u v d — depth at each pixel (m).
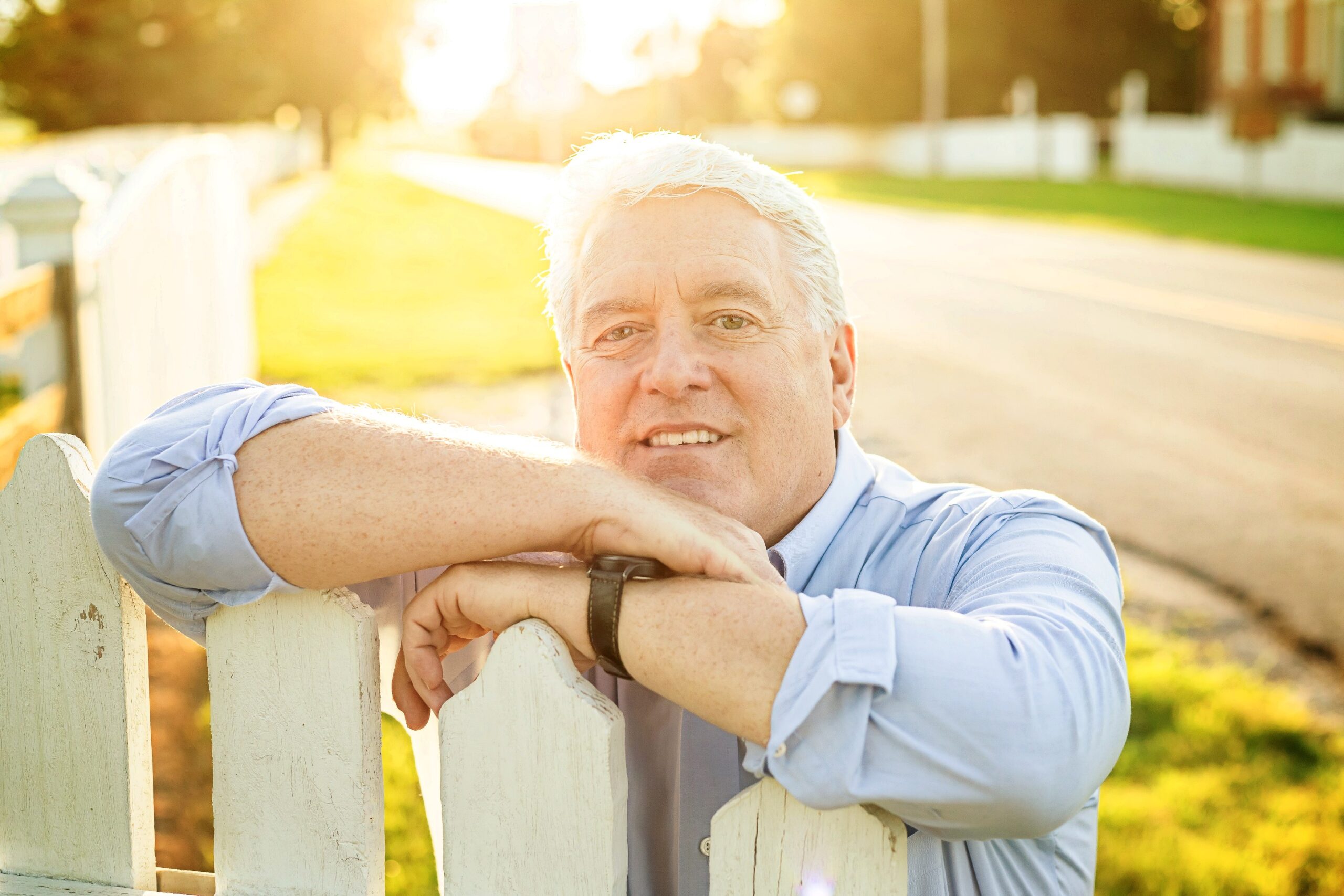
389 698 1.42
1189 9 36.31
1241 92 25.77
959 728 0.98
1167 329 10.17
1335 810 2.84
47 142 13.84
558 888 1.10
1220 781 2.97
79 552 1.22
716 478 1.37
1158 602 4.38
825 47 37.81
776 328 1.37
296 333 9.05
